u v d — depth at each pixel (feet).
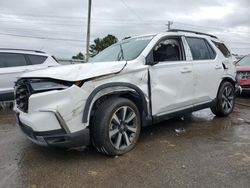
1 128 18.99
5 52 25.52
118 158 13.14
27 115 12.28
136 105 14.61
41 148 14.60
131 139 14.01
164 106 15.49
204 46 19.07
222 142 15.37
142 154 13.61
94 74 12.36
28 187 10.57
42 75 12.07
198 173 11.51
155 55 15.44
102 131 12.57
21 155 13.69
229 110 21.22
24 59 26.35
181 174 11.44
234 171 11.66
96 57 17.53
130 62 14.05
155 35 16.22
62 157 13.34
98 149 13.10
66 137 11.79
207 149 14.26
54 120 11.67
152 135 16.65
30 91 12.12
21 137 16.70
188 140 15.72
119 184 10.72
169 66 15.69
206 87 18.48
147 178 11.15
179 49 17.06
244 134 16.89
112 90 13.00
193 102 17.51
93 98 12.28
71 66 13.20
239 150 14.10
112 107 12.79
